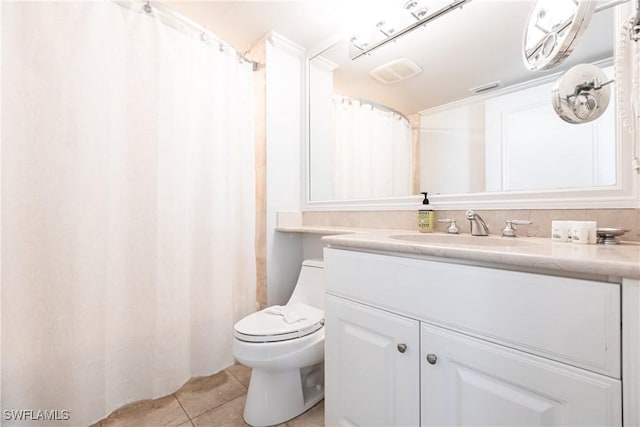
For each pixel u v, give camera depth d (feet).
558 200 3.10
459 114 4.06
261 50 5.68
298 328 3.68
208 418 3.86
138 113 4.09
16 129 3.21
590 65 2.95
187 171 4.58
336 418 3.24
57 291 3.40
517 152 3.51
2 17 3.14
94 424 3.68
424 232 3.99
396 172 4.79
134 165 4.08
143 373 4.14
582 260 1.70
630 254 1.92
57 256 3.40
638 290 1.55
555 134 3.21
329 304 3.35
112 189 3.90
